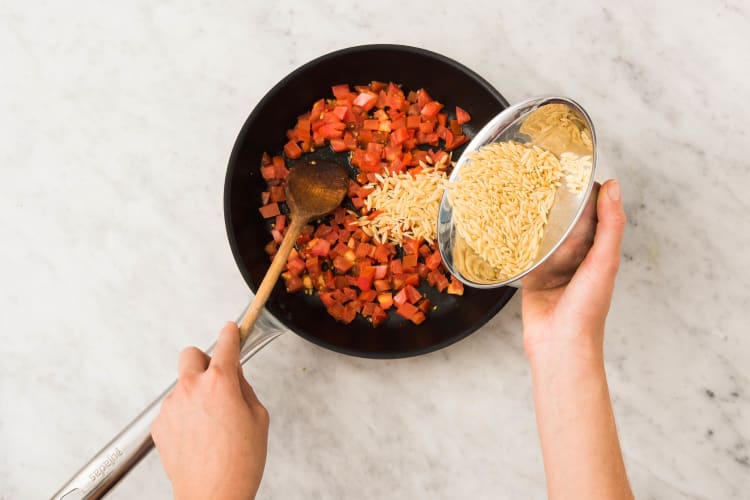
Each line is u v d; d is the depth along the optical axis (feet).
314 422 3.91
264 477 3.89
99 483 3.46
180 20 4.09
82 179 4.08
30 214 4.08
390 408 3.90
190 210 4.03
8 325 4.04
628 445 3.85
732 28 3.93
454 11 4.01
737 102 3.92
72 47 4.12
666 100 3.93
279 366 3.92
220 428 3.28
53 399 4.00
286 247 3.67
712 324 3.86
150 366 3.99
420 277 3.86
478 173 3.59
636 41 3.96
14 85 4.12
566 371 3.26
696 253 3.89
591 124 3.30
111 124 4.09
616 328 3.89
